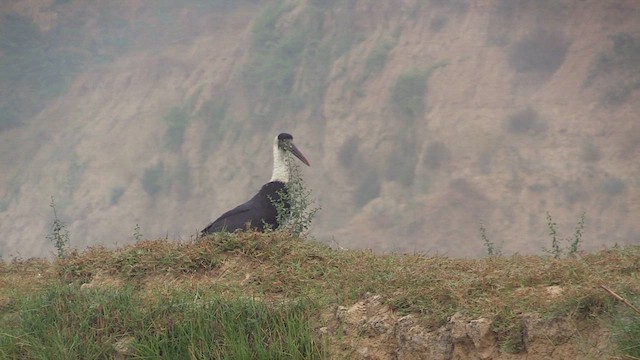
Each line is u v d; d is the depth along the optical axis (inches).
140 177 5364.2
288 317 727.7
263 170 5157.5
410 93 5098.4
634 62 4808.1
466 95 4975.4
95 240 5054.1
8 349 749.3
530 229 4055.1
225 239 871.1
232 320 730.8
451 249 4106.8
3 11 6998.0
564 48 5049.2
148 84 6131.9
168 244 901.8
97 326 758.5
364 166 4810.5
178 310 751.7
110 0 6973.4
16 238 5344.5
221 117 5580.7
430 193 4480.8
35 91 6496.1
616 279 661.3
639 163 4229.8
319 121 5265.8
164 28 6599.4
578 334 620.4
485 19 5374.0
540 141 4544.8
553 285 682.8
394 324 692.7
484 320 654.5
